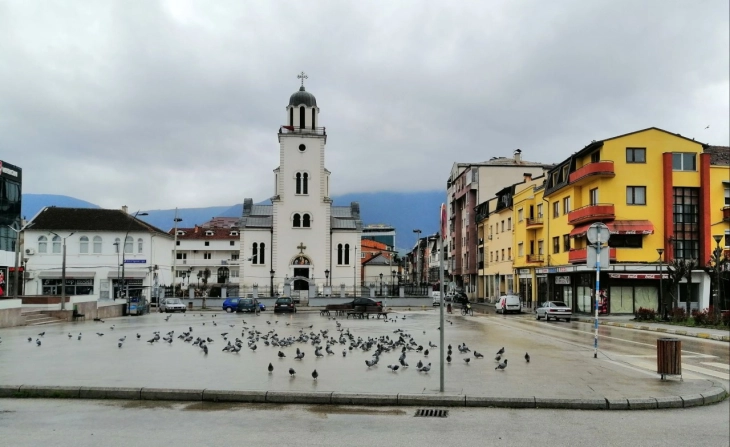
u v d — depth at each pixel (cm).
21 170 5466
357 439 831
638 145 4378
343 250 7869
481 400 1048
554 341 2288
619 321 3781
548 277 5353
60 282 6881
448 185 10300
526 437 848
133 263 7100
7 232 5209
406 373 1320
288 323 3578
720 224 4372
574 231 4678
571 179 4731
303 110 7931
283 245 7688
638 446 809
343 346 1942
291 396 1068
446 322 3653
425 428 895
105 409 1013
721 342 2475
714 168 4391
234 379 1225
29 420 932
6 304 3209
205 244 10644
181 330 2900
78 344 2047
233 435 847
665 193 4325
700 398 1081
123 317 4591
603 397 1066
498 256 6981
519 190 6294
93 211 7262
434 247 11894
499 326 3319
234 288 7762
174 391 1095
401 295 6925
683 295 4325
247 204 8319
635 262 4284
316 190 7800
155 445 794
